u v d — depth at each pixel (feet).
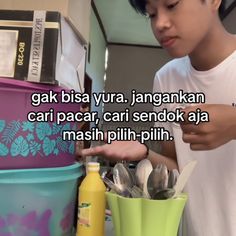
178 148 2.73
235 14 5.99
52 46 2.04
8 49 2.07
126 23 11.32
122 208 1.77
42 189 2.02
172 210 1.77
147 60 14.12
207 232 2.56
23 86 1.95
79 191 2.14
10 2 2.28
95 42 10.53
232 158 2.43
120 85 13.82
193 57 2.58
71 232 2.35
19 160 1.97
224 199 2.48
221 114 1.69
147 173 1.95
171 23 2.02
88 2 2.88
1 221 1.93
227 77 2.48
